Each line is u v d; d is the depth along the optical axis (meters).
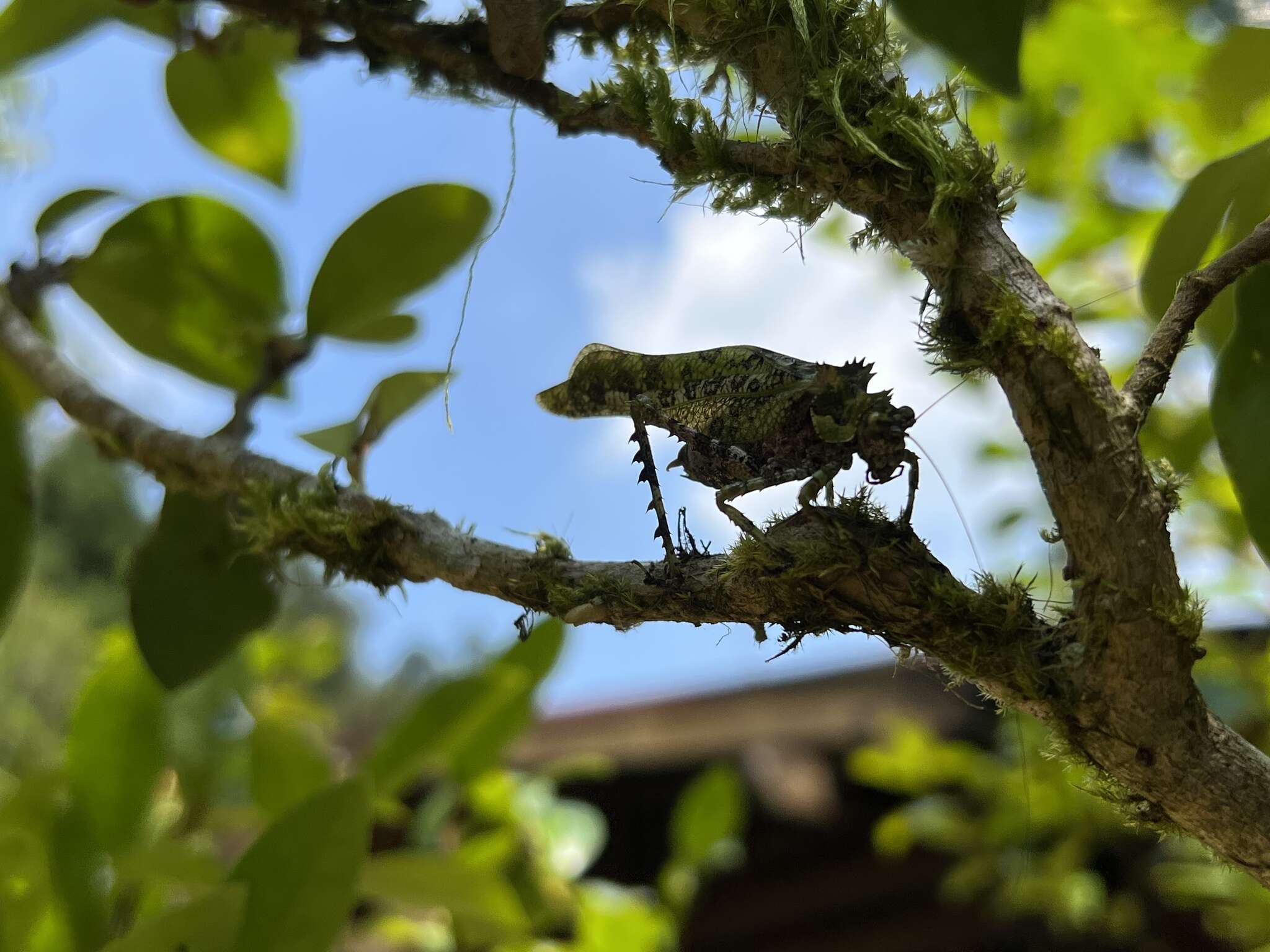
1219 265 0.13
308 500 0.17
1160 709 0.13
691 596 0.15
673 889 0.29
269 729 0.23
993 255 0.13
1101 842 0.34
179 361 0.23
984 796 0.37
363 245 0.21
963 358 0.13
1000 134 0.30
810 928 0.53
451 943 0.28
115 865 0.20
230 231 0.23
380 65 0.18
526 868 0.27
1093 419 0.13
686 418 0.18
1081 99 0.28
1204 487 0.28
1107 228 0.28
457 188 0.21
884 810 0.51
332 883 0.17
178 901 0.23
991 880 0.36
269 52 0.24
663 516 0.16
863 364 0.17
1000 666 0.14
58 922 0.20
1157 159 0.29
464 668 0.24
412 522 0.17
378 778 0.22
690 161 0.15
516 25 0.16
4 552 0.21
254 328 0.23
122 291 0.23
